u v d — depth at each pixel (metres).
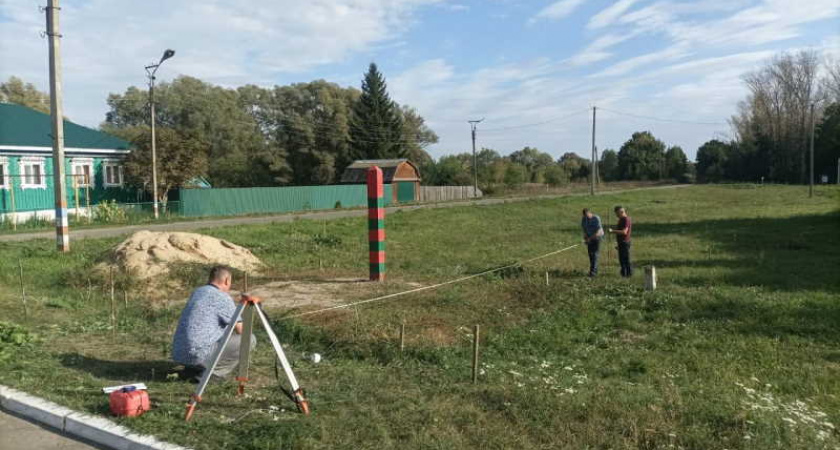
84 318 9.29
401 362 6.94
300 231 25.53
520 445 4.52
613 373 7.22
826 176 74.19
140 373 6.44
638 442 4.66
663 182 90.38
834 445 4.98
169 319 9.17
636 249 19.14
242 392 5.58
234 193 40.47
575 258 17.25
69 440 4.91
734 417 5.11
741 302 10.70
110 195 36.06
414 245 21.00
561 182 85.88
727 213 35.16
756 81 86.56
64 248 17.59
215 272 6.45
